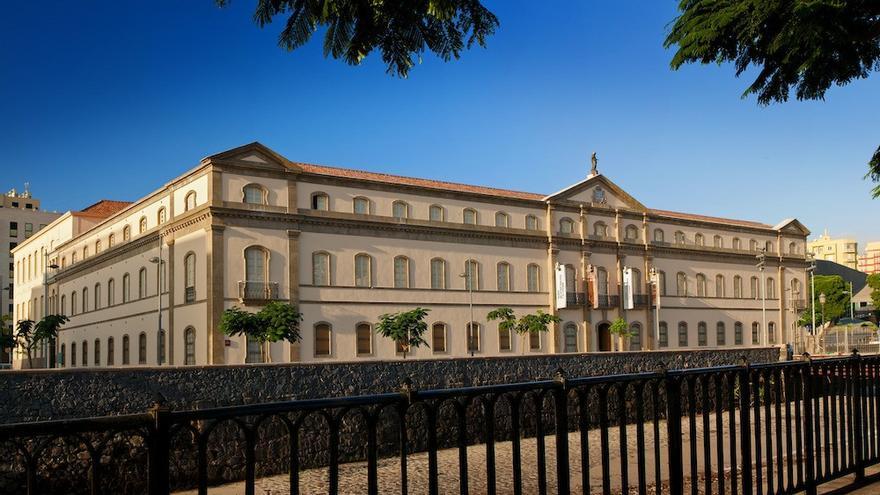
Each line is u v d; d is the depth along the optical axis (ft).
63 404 48.32
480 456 58.18
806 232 253.03
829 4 22.22
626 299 195.83
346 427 59.77
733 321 225.15
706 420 21.58
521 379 74.13
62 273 208.03
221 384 55.47
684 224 215.72
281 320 125.49
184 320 140.87
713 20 24.76
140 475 45.39
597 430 68.90
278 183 142.20
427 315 155.94
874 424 29.86
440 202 165.99
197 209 136.26
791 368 25.13
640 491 19.93
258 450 55.11
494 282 172.96
